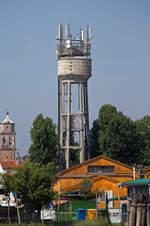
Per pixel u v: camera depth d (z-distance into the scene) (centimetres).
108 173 14138
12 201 11131
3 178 9775
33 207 9812
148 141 17962
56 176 12825
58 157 17388
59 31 17888
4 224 9106
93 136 18450
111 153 17088
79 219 8644
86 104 17650
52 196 9656
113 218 8081
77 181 13925
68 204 9406
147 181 6912
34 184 9538
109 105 18250
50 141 18612
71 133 18112
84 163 14100
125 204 8206
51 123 18925
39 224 8819
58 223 8481
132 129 17312
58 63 17650
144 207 5256
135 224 5306
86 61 17550
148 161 17288
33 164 10162
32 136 18638
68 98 17388
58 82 17838
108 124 17400
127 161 17238
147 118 19200
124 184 7506
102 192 11375
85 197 11731
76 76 17438
